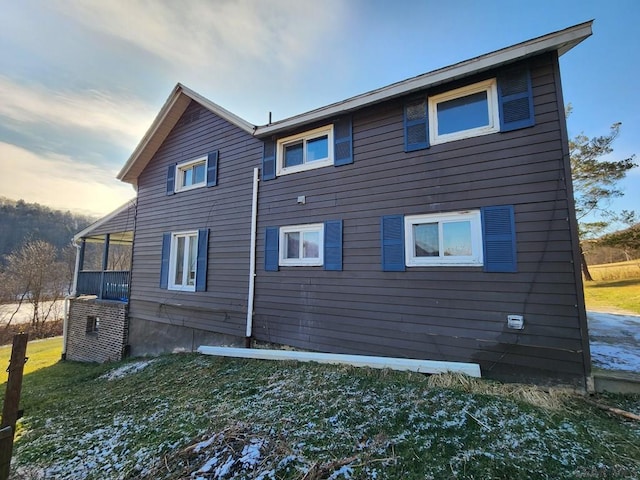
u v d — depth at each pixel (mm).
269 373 4938
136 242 9727
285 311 6238
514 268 4164
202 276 7707
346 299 5512
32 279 22125
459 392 3631
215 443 2949
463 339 4434
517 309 4109
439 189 4805
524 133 4258
